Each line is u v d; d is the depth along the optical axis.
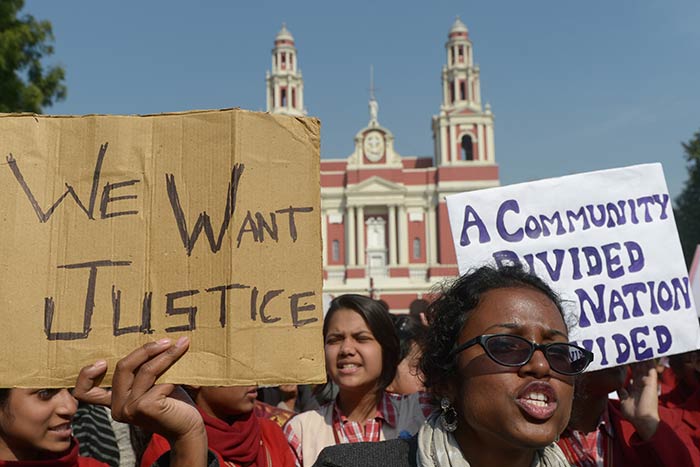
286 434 3.38
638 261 3.00
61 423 2.22
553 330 1.78
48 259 1.73
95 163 1.76
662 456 2.65
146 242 1.74
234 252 1.71
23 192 1.74
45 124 1.78
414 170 49.81
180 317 1.71
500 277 1.93
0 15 10.75
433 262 48.44
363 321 3.36
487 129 50.31
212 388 2.72
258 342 1.70
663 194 3.08
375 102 51.31
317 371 1.72
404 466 1.92
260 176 1.76
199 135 1.77
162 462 1.79
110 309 1.72
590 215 3.03
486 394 1.74
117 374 1.65
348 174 49.88
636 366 2.90
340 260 49.25
